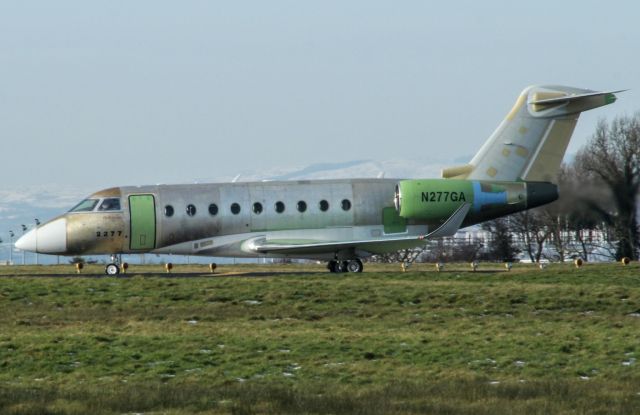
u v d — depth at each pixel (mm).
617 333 120250
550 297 140375
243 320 129250
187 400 84938
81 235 170625
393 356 108375
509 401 84812
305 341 114312
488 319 130625
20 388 93250
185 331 120812
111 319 129250
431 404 83375
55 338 115625
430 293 142500
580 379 98125
